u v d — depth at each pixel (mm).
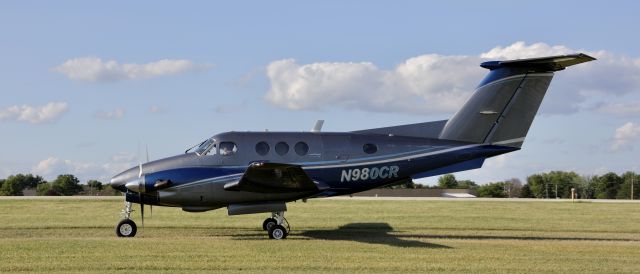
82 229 38531
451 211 54781
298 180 32906
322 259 26500
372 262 25984
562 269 24922
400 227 41969
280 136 36438
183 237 34844
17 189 125312
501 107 36812
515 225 43906
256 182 33094
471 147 36875
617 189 142500
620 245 32688
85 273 22812
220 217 46719
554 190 144500
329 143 36500
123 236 34562
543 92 36562
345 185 36625
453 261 26500
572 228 42438
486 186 133750
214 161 35438
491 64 36312
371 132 37750
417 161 36812
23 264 24438
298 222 44781
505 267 25219
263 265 24906
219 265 24750
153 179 33781
